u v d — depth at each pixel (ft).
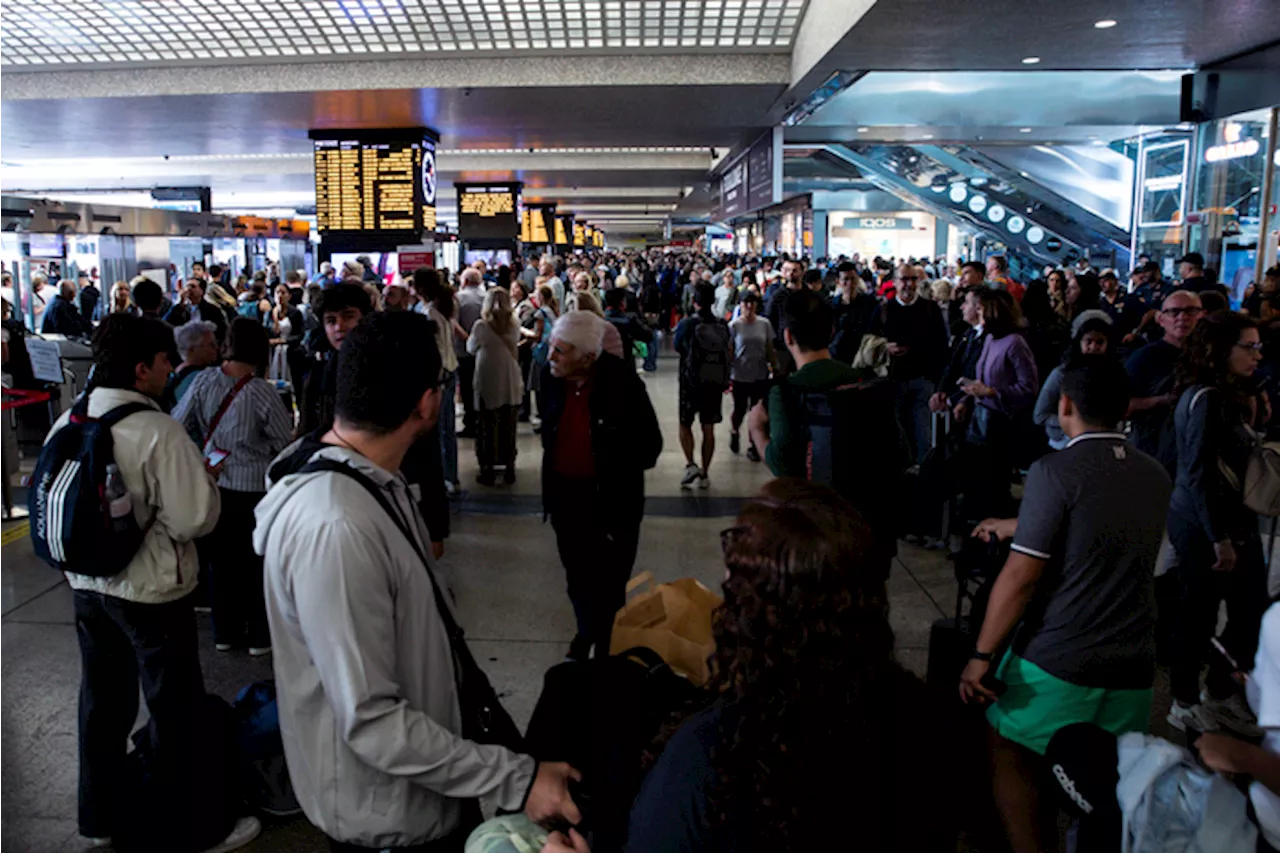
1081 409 8.16
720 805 3.71
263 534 5.69
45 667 14.06
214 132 52.24
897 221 106.32
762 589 3.84
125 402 9.09
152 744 9.60
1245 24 32.63
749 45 38.78
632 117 47.80
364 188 51.24
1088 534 7.85
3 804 10.50
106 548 8.66
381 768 5.36
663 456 29.12
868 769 3.81
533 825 5.71
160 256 59.98
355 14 35.58
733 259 85.46
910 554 19.03
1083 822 6.37
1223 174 43.62
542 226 130.21
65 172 95.30
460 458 28.86
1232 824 5.43
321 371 15.02
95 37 37.63
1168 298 15.65
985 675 8.38
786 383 11.43
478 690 6.41
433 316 23.03
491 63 39.47
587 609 13.96
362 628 5.34
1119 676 7.97
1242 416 11.63
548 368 14.47
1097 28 32.71
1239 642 11.89
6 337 22.66
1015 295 29.19
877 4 28.99
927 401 23.49
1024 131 54.90
